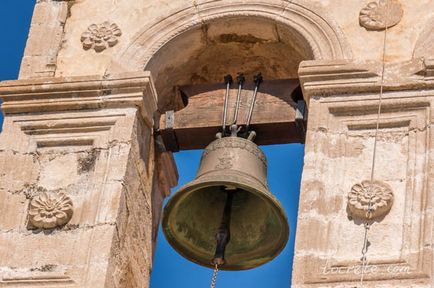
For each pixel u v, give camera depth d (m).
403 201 13.62
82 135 14.62
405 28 14.70
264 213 14.73
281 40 15.15
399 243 13.36
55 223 14.06
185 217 14.73
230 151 14.52
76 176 14.38
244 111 14.90
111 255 13.81
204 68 15.47
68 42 15.34
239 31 15.22
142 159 14.70
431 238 13.25
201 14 15.20
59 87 14.83
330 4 14.98
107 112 14.70
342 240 13.46
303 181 13.80
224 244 14.50
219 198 14.84
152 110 14.84
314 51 14.69
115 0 15.52
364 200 13.61
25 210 14.25
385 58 14.52
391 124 14.09
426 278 13.03
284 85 14.98
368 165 13.90
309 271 13.25
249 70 15.48
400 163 13.86
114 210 14.04
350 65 14.35
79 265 13.75
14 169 14.53
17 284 13.73
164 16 15.27
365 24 14.76
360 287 13.09
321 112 14.22
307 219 13.57
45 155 14.58
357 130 14.12
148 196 14.83
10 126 14.79
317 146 14.02
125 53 15.07
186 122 14.95
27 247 13.96
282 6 15.06
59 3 15.67
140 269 14.51
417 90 14.18
